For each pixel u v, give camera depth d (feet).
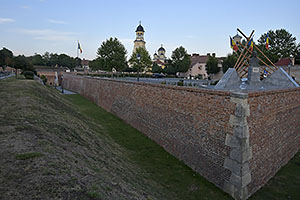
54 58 346.13
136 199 16.46
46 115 33.17
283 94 30.58
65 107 55.72
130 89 51.39
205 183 25.31
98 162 22.48
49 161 16.28
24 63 119.55
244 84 39.27
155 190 22.02
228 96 23.49
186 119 30.37
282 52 178.40
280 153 30.42
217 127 24.88
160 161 31.17
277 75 42.24
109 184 16.81
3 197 11.17
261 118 25.29
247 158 22.70
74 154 20.93
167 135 35.09
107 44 152.15
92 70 258.78
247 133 22.50
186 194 22.95
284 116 31.32
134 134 43.80
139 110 46.11
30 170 14.30
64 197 12.32
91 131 38.73
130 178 22.35
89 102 91.04
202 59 218.59
